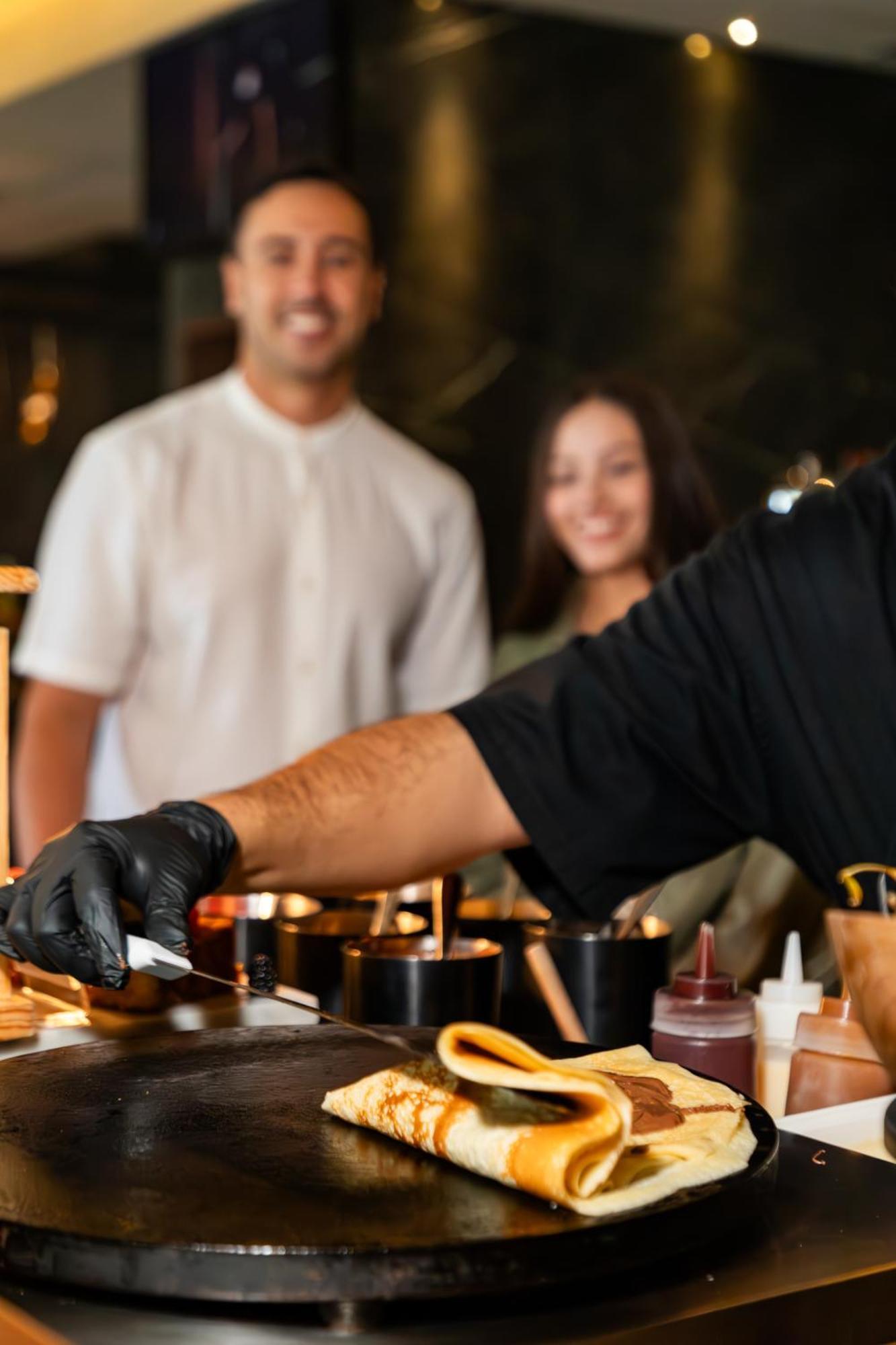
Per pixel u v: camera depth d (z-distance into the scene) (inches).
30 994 53.4
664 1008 45.2
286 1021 50.1
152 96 203.0
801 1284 30.3
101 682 110.7
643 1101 35.8
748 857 78.7
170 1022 49.2
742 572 53.4
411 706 123.0
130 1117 36.9
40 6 207.9
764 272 195.9
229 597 111.9
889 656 51.1
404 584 118.8
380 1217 30.1
